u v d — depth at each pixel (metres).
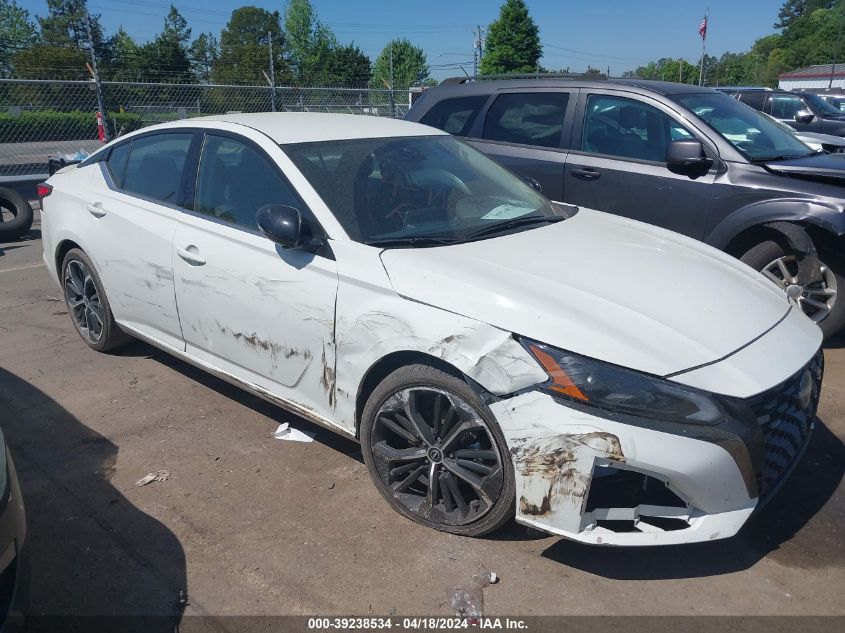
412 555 2.84
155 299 4.05
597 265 3.10
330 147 3.64
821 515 3.10
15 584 2.13
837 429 3.83
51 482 3.36
